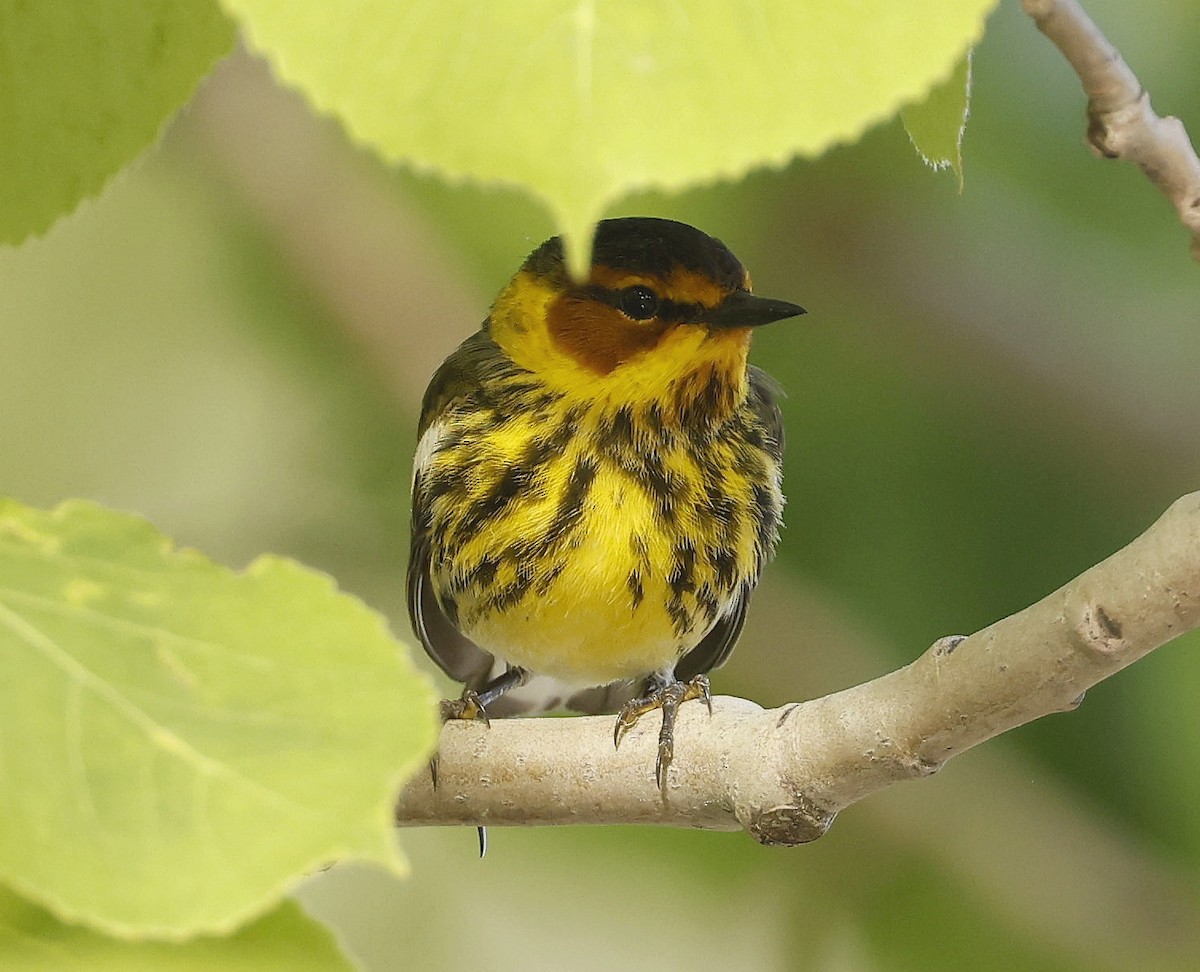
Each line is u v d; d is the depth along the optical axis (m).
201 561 1.76
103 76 2.01
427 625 2.12
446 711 2.09
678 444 2.09
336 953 1.67
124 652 1.66
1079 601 2.02
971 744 2.03
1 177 2.01
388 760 1.58
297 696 1.64
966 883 2.15
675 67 1.41
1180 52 2.13
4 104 2.01
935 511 2.14
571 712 2.15
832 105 1.42
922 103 2.01
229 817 1.54
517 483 2.09
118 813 1.54
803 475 2.14
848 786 2.04
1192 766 2.12
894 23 1.44
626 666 2.10
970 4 1.45
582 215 1.38
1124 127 2.01
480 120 1.39
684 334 2.09
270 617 1.71
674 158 1.40
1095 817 2.14
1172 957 2.14
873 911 2.15
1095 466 2.15
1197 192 2.01
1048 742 2.13
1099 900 2.14
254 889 1.49
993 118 2.15
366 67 1.40
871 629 2.14
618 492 2.09
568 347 2.09
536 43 1.40
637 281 2.09
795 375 2.15
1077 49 2.01
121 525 1.78
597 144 1.39
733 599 2.10
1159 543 2.02
